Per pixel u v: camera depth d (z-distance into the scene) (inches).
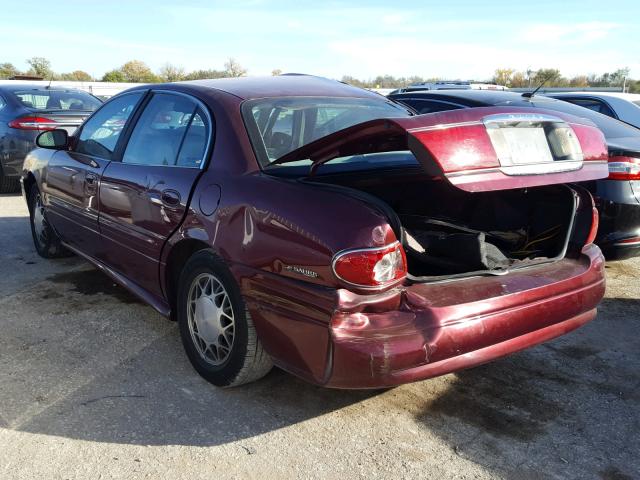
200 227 113.0
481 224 135.5
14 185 345.4
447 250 106.7
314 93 137.5
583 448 100.6
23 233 248.7
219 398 115.2
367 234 87.7
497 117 95.6
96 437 102.1
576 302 108.0
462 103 238.5
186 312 122.4
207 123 123.3
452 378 124.2
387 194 130.3
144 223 131.3
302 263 92.4
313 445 100.9
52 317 155.4
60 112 327.9
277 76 154.6
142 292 142.2
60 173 175.3
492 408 112.8
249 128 117.2
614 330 149.5
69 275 191.0
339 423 107.4
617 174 169.6
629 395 118.0
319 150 101.3
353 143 99.6
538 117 100.4
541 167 97.7
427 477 92.8
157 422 106.8
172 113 136.3
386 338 88.4
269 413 110.3
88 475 92.4
